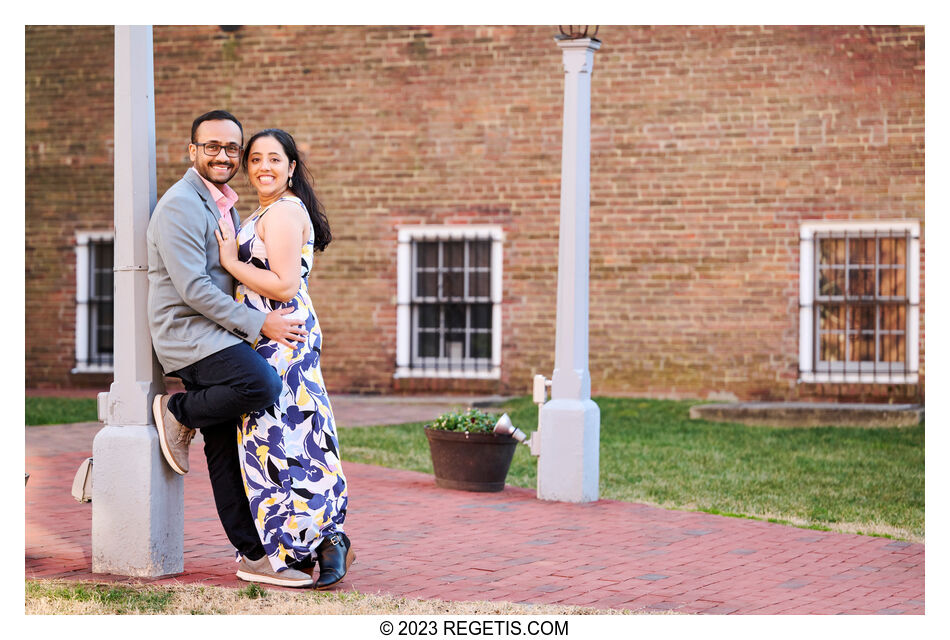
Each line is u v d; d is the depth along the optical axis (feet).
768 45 42.16
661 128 42.96
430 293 45.50
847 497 26.13
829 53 41.73
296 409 15.99
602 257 43.55
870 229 41.47
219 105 46.50
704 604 16.17
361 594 15.96
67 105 47.80
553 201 44.04
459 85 44.83
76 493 17.06
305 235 16.10
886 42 41.34
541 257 44.14
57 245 48.06
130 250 16.53
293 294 15.75
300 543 16.07
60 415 37.50
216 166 15.89
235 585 16.30
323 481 16.20
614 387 43.50
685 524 22.53
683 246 42.86
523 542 20.34
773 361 42.14
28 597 15.39
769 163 42.19
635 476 28.43
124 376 16.67
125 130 16.48
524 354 44.29
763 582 17.71
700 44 42.63
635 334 43.29
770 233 42.19
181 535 17.10
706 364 42.68
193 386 16.10
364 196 45.73
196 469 27.37
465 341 45.16
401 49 45.29
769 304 42.19
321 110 45.91
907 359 41.04
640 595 16.65
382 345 45.62
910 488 27.25
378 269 45.65
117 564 16.72
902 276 41.37
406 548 19.57
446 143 44.98
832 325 41.98
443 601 15.70
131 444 16.57
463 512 23.16
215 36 46.47
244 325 15.48
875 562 19.38
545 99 44.04
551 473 24.76
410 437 34.22
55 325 48.11
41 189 48.14
